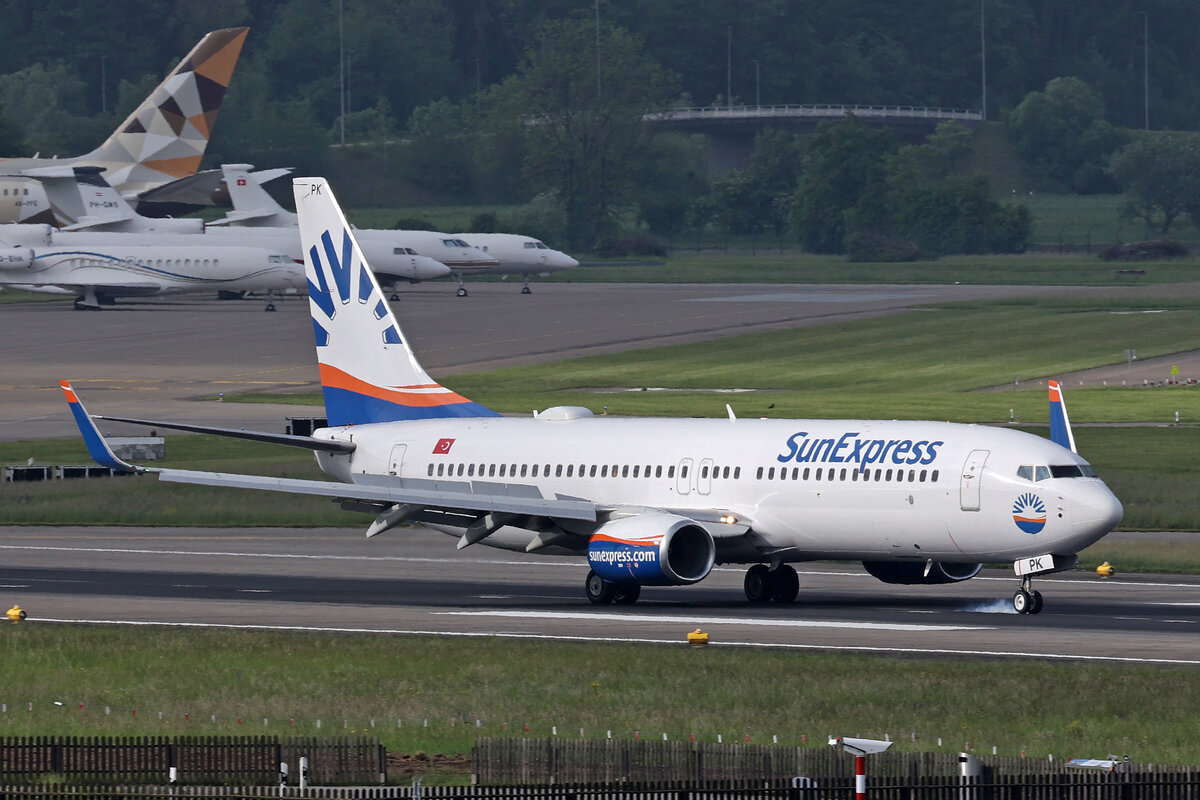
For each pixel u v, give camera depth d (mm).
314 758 99812
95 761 101812
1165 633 156000
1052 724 111562
